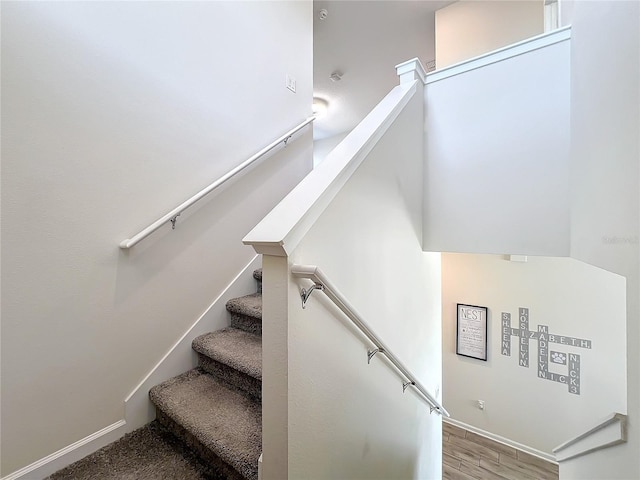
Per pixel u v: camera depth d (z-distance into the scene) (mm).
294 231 810
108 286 1319
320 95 4414
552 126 1521
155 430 1407
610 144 963
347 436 1127
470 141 1778
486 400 3816
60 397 1179
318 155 6137
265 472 856
